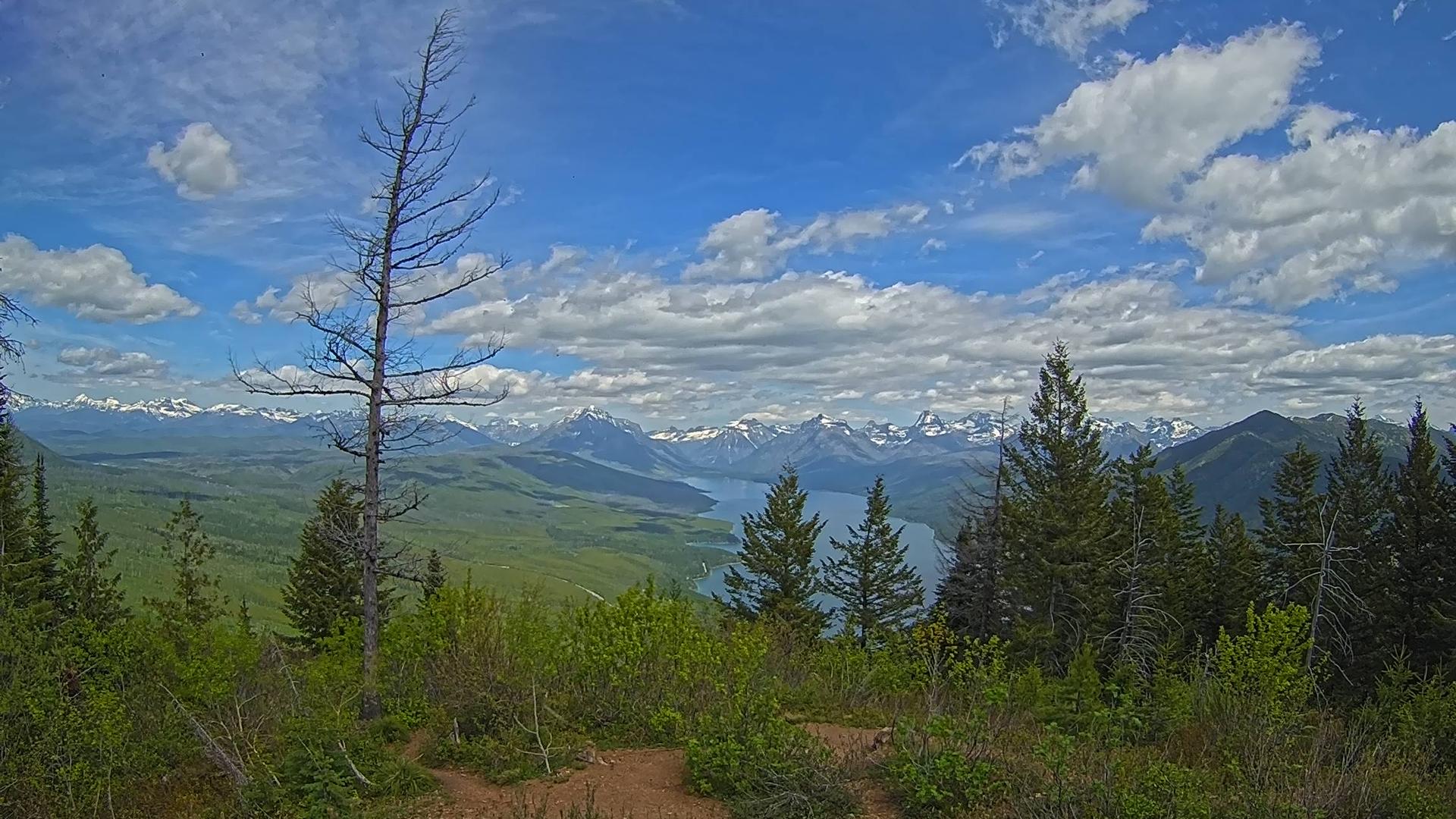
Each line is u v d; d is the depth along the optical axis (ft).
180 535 63.87
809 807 26.63
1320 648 84.38
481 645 39.42
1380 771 28.12
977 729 29.30
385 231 40.93
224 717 33.68
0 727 26.13
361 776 28.50
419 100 41.06
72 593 69.92
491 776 31.60
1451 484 99.66
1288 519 123.65
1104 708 35.81
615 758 34.01
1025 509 103.35
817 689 46.50
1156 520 113.91
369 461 41.70
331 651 45.98
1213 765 31.68
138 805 28.53
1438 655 91.40
